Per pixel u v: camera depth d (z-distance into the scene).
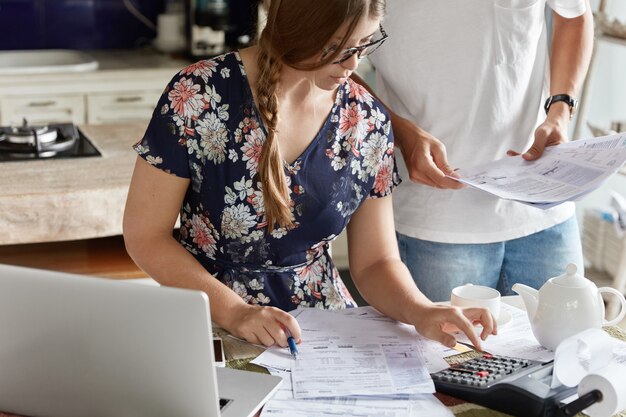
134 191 1.63
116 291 1.11
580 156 1.80
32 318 1.15
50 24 4.68
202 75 1.59
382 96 2.11
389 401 1.32
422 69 1.94
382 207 1.76
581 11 1.97
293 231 1.67
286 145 1.62
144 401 1.17
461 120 1.96
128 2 4.78
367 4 1.40
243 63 1.60
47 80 4.05
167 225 1.65
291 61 1.48
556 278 1.50
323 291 1.75
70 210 2.26
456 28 1.90
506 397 1.29
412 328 1.59
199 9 4.36
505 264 2.09
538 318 1.49
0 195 2.19
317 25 1.41
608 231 3.48
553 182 1.73
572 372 1.33
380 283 1.67
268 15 1.49
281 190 1.58
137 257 1.62
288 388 1.35
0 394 1.22
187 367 1.12
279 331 1.48
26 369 1.19
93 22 4.75
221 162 1.61
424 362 1.44
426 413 1.29
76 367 1.17
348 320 1.61
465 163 2.00
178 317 1.10
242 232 1.66
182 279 1.58
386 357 1.46
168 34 4.63
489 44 1.90
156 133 1.59
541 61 2.02
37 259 2.41
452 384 1.34
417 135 1.90
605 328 1.57
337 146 1.66
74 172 2.44
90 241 2.57
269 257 1.69
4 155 2.58
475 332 1.49
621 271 3.20
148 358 1.13
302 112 1.62
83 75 4.10
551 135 1.91
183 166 1.60
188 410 1.15
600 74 3.59
